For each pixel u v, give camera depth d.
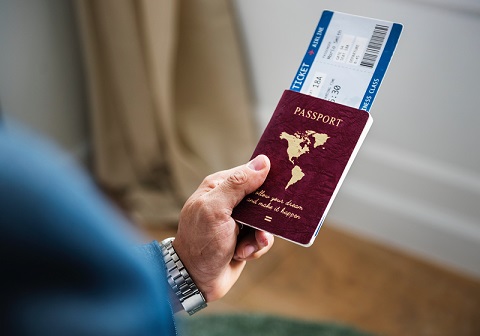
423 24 2.11
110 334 0.47
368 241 2.53
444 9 2.06
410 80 2.21
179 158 2.50
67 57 2.50
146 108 2.46
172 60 2.37
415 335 2.27
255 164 1.03
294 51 2.37
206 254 1.05
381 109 2.30
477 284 2.40
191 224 1.05
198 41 2.40
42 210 0.44
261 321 2.27
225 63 2.42
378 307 2.34
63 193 0.45
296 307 2.33
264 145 1.06
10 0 2.22
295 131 1.05
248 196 1.04
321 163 1.03
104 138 2.55
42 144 0.46
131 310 0.49
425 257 2.47
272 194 1.03
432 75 2.17
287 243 2.52
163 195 2.59
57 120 2.54
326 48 1.10
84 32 2.35
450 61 2.12
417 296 2.37
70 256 0.45
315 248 2.50
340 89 1.07
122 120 2.52
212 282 1.10
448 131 2.23
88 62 2.40
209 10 2.35
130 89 2.44
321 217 1.00
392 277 2.42
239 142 2.51
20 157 0.44
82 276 0.46
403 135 2.31
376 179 2.43
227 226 1.03
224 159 2.52
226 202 1.03
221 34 2.39
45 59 2.42
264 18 2.37
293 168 1.03
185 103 2.52
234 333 2.24
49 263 0.45
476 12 2.01
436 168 2.31
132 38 2.35
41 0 2.33
